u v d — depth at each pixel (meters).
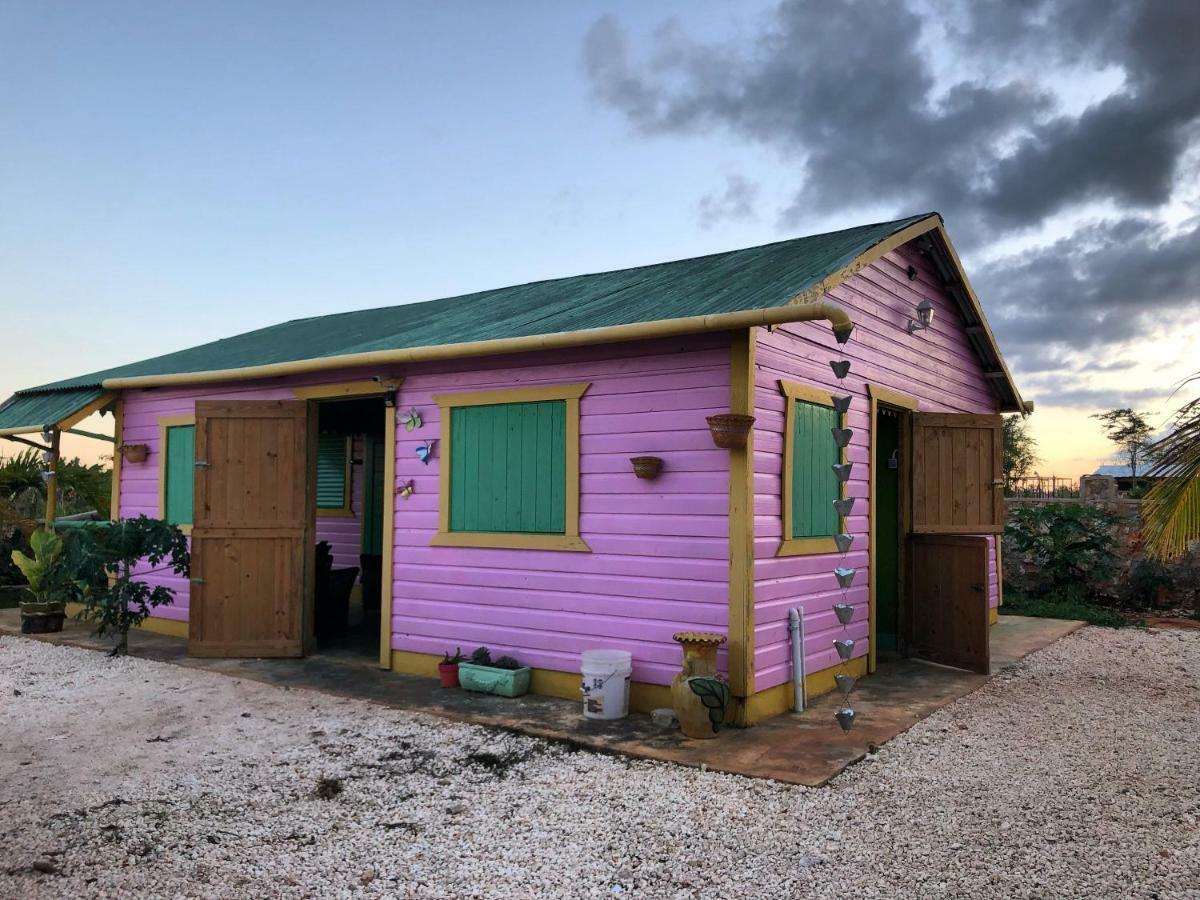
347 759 5.18
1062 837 4.00
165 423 9.73
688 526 6.09
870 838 3.98
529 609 6.89
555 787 4.70
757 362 6.03
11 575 12.07
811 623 6.80
